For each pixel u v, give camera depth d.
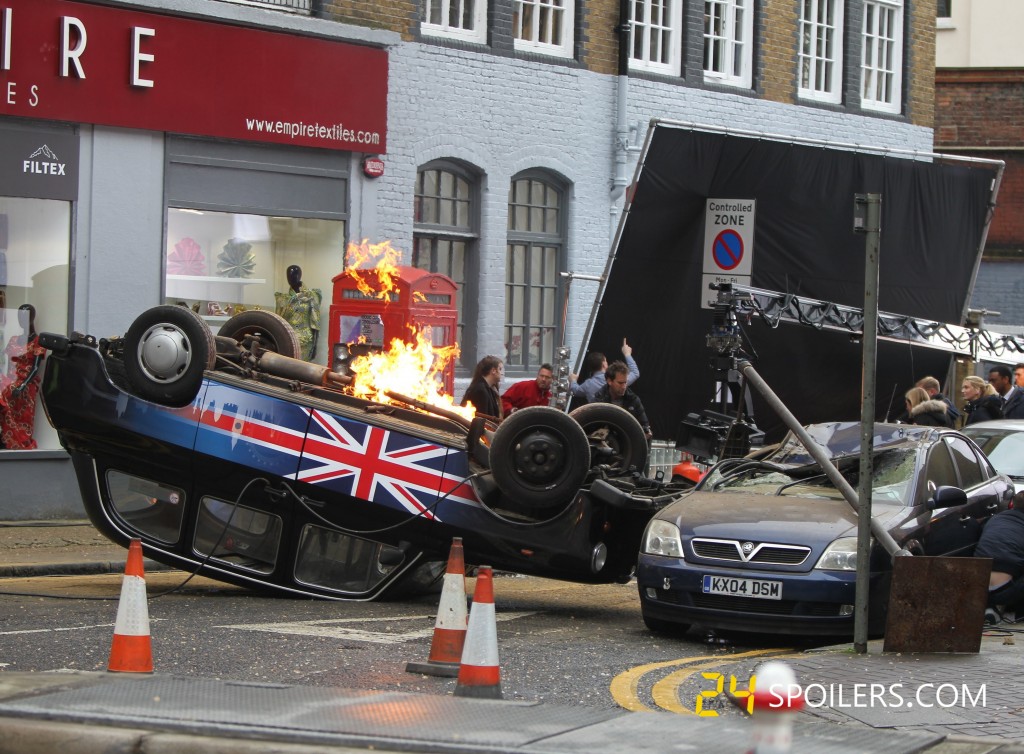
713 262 18.44
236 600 11.83
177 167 16.70
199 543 11.92
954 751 7.02
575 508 11.66
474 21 19.41
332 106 17.69
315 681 8.59
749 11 22.42
